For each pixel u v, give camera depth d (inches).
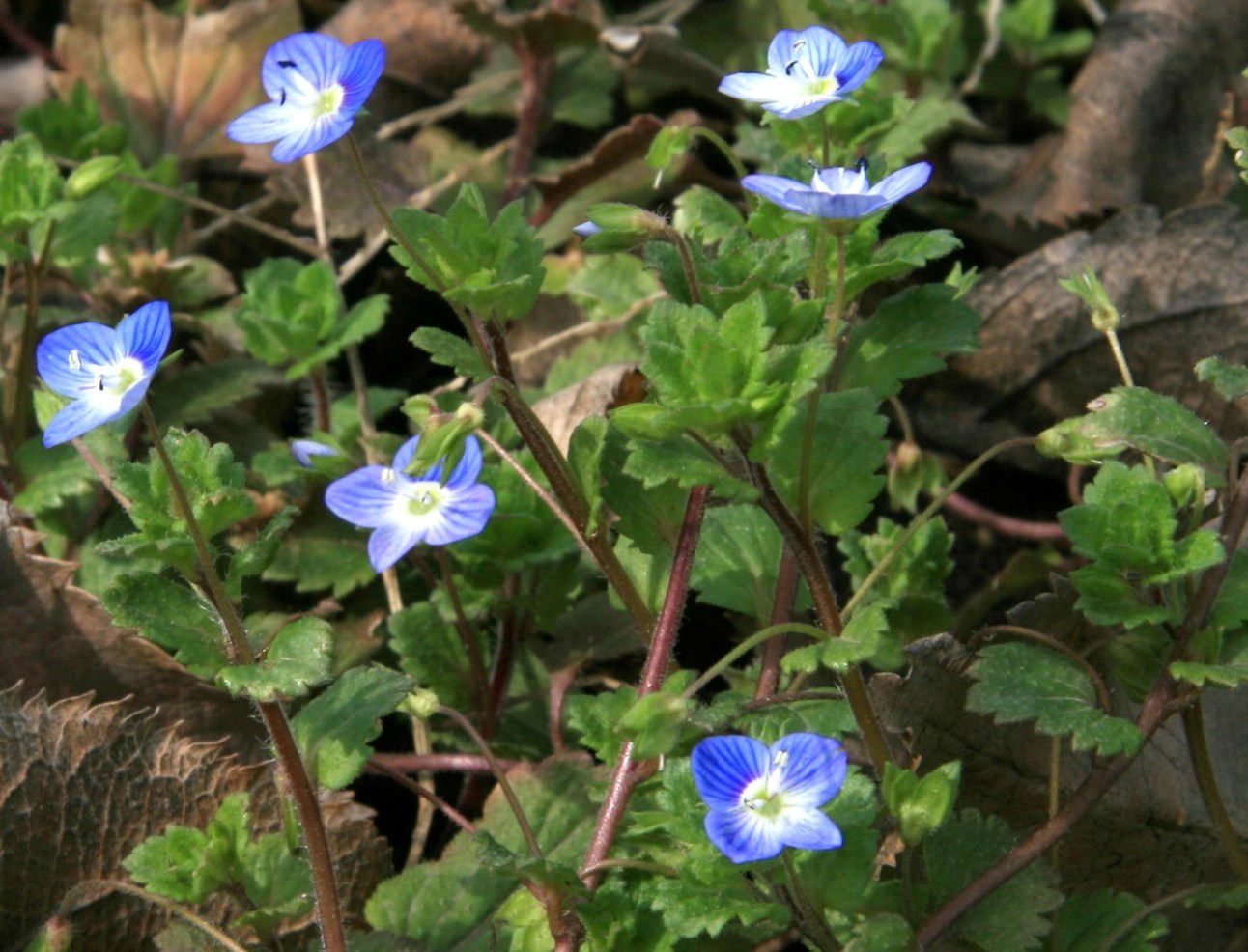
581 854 8.4
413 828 9.2
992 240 10.8
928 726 8.3
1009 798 8.4
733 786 7.4
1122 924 7.9
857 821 7.6
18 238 9.6
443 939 8.3
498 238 7.9
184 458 7.7
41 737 8.4
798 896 7.6
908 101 9.2
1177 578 7.7
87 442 9.4
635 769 8.0
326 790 8.4
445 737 9.1
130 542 7.6
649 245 8.1
